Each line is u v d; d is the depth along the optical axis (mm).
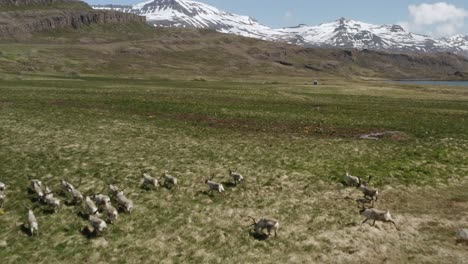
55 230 21609
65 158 33219
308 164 32812
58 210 23719
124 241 20766
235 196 26359
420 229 22203
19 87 80438
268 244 20703
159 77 145375
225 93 82125
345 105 69188
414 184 28578
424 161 33656
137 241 20781
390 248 20328
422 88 112500
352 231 21938
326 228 22266
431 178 29734
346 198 26203
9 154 33719
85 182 28328
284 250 20188
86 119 49500
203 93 80375
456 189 27859
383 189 27641
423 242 20859
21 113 51531
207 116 54719
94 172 30266
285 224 22719
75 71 150750
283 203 25375
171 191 26984
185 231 21859
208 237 21297
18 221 22438
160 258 19438
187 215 23594
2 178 28422
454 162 33344
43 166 31172
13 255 19328
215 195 26469
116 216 22359
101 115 52812
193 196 26281
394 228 22312
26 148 35562
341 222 22938
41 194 24609
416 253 19844
